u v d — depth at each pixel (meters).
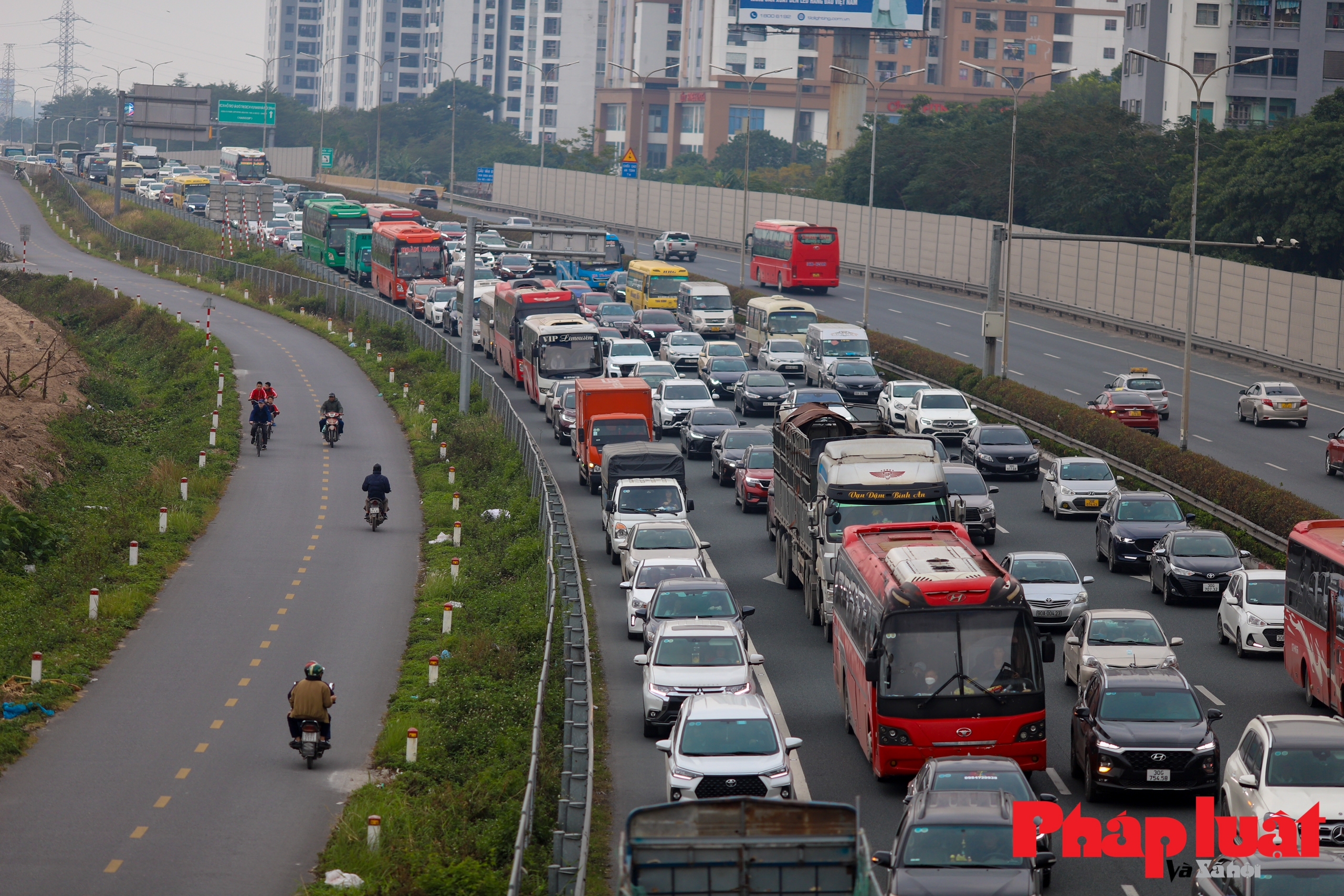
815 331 196.12
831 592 93.69
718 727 65.06
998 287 180.12
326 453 156.12
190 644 91.44
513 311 196.38
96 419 162.50
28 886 56.56
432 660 82.94
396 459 154.62
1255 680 87.62
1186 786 65.50
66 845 60.88
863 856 42.25
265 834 62.78
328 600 102.38
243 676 85.69
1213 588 103.00
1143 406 161.75
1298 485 139.50
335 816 65.06
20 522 107.94
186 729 76.50
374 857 59.22
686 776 63.25
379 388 194.38
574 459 154.75
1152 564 108.44
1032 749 67.06
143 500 127.62
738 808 43.25
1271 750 58.34
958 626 67.56
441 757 72.00
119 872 58.25
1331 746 58.22
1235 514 125.38
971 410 164.62
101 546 110.56
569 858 54.56
